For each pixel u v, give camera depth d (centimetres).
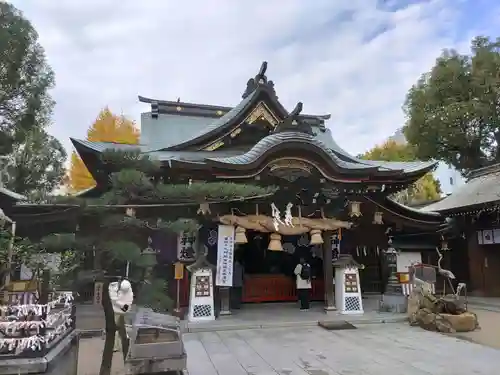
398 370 684
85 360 747
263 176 1224
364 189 1417
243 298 1460
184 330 1023
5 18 1836
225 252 1171
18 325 448
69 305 591
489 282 1717
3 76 1845
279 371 683
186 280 1291
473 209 1688
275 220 1217
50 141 2206
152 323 602
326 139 2027
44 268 623
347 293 1241
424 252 1800
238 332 1020
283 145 1191
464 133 2333
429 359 753
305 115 2073
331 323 1101
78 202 536
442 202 1989
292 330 1041
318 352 812
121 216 582
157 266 1275
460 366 705
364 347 852
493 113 2227
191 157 1401
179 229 616
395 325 1101
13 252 634
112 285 652
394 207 1582
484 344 876
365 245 1612
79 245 538
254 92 1498
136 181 554
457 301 1067
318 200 1348
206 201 734
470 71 2291
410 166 1530
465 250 1830
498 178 1847
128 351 599
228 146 1557
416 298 1146
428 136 2417
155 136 1808
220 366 715
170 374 578
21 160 2055
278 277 1519
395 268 1323
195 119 1955
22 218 998
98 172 1207
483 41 2367
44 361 437
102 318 1003
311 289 1530
